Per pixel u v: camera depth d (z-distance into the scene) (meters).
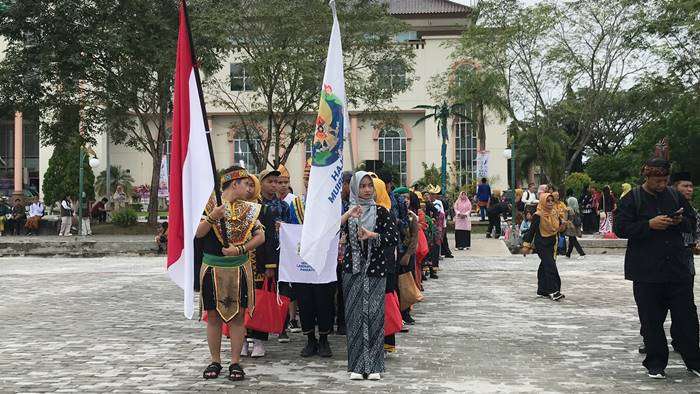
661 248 7.27
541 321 10.84
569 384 7.01
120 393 6.64
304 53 31.70
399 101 61.62
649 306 7.32
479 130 44.28
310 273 7.99
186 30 7.10
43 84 34.53
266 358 8.21
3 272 19.42
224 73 50.84
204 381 7.10
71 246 26.50
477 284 15.80
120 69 32.03
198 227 6.94
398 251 8.20
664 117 44.50
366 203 7.36
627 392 6.70
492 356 8.33
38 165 72.56
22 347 8.89
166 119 36.69
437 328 10.22
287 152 34.66
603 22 36.44
